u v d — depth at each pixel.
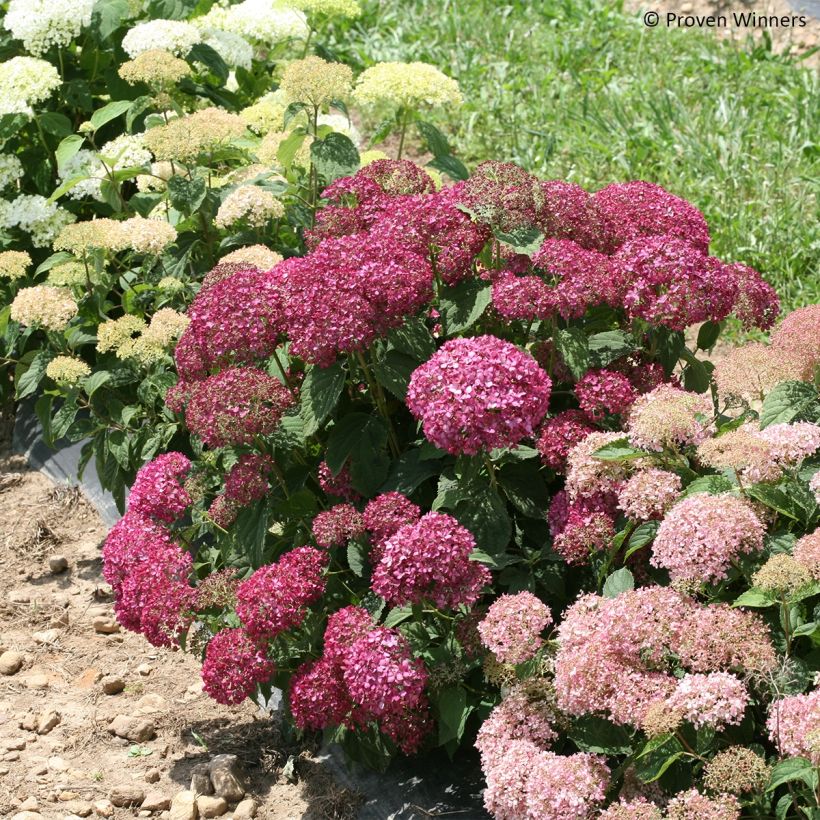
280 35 3.85
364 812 2.84
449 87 3.32
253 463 2.87
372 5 5.95
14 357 3.69
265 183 3.35
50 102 3.77
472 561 2.77
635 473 2.77
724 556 2.60
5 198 3.78
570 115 4.80
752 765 2.52
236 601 2.84
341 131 3.50
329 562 2.85
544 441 2.85
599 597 2.66
